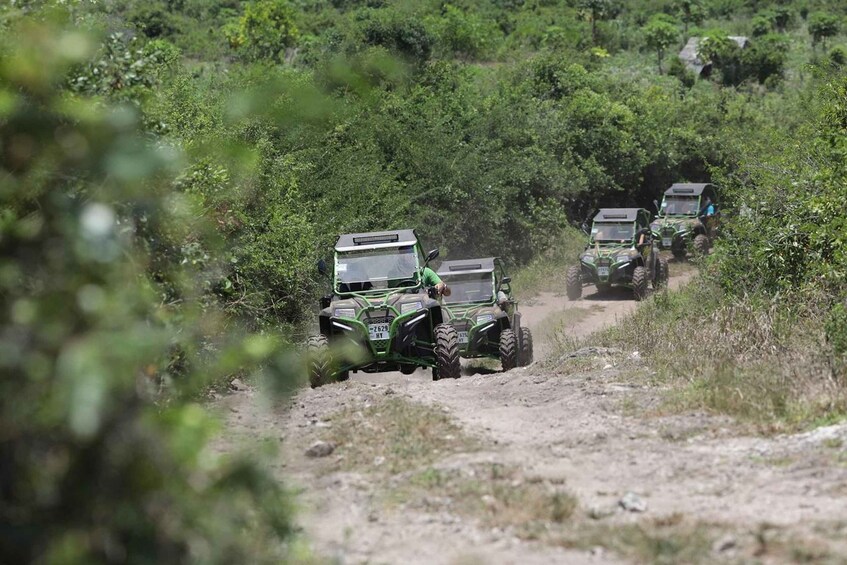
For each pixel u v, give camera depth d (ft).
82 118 32.14
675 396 113.29
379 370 178.09
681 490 78.54
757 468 82.94
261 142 190.08
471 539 67.46
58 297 30.89
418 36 427.33
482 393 136.98
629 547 63.46
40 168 33.68
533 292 343.26
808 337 134.00
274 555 43.42
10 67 32.19
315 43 589.73
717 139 523.70
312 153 261.85
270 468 89.76
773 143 241.96
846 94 209.67
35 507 31.48
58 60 32.63
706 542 63.31
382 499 78.64
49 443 31.27
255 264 176.35
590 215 456.86
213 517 34.45
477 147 369.71
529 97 459.73
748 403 103.45
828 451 84.38
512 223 376.27
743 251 196.75
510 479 83.46
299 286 203.31
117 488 31.55
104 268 32.40
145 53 94.68
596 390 123.34
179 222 44.86
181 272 55.88
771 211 197.06
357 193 268.21
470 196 348.18
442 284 182.39
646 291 317.01
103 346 29.04
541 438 101.60
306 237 205.57
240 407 123.65
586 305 316.40
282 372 35.96
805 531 64.34
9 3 51.39
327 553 64.34
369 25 422.41
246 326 169.89
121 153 31.42
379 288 179.52
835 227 163.12
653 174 518.78
